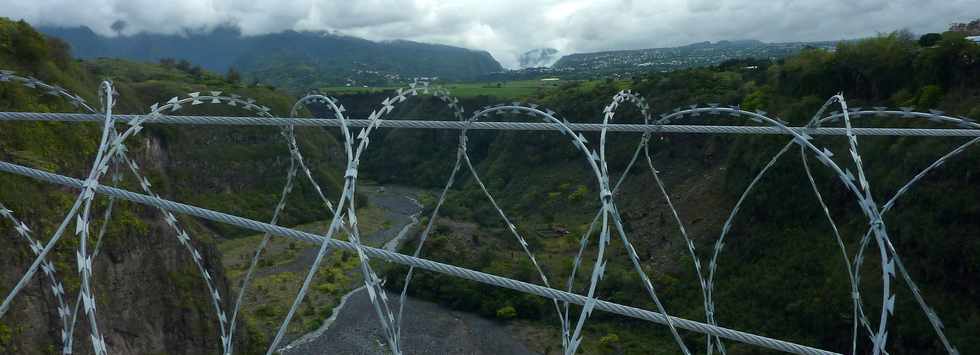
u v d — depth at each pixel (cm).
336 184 7175
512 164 6475
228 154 6412
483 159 7756
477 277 575
